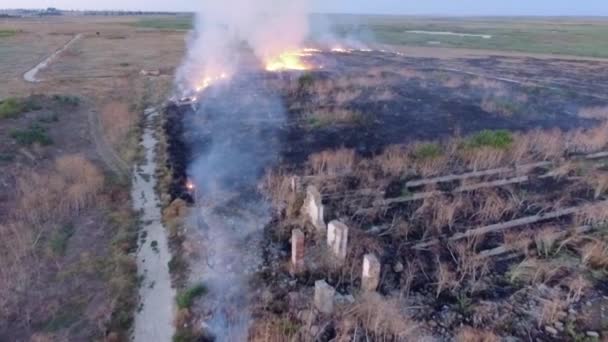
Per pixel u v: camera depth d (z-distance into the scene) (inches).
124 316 237.5
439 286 247.4
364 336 217.5
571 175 407.5
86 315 237.1
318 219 302.2
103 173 428.5
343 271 263.3
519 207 342.3
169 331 230.7
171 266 284.4
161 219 346.3
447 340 216.7
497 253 285.4
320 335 217.9
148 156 479.8
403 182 382.9
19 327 226.7
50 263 281.1
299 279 261.9
